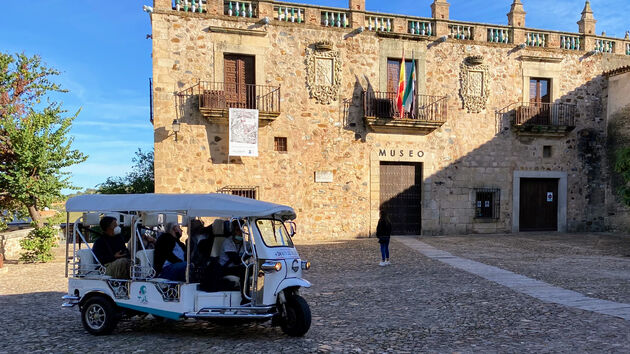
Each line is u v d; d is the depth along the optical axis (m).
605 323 6.52
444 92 20.12
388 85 19.67
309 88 18.61
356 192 19.17
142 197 6.52
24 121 15.80
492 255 13.95
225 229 6.67
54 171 15.31
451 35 20.39
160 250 6.58
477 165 20.52
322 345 5.59
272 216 6.67
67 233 6.77
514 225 20.86
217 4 17.56
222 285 6.20
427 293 8.74
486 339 5.80
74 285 6.65
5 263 14.77
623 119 20.88
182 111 17.19
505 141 20.83
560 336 5.90
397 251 15.02
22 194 14.80
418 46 19.86
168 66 17.08
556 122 21.20
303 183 18.53
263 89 18.00
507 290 8.92
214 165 17.47
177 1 17.31
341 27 18.98
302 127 18.53
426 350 5.36
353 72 19.14
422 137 19.89
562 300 8.02
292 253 6.43
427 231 19.94
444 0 20.14
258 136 17.95
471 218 20.44
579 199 21.64
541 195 21.48
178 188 17.12
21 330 6.60
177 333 6.38
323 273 11.13
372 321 6.75
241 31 17.70
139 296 6.24
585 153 21.69
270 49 18.16
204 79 17.41
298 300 5.99
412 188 20.09
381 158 19.47
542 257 13.48
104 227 6.87
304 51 18.56
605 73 21.70
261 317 5.79
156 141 16.97
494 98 20.72
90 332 6.34
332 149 18.89
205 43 17.42
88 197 6.82
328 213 18.83
